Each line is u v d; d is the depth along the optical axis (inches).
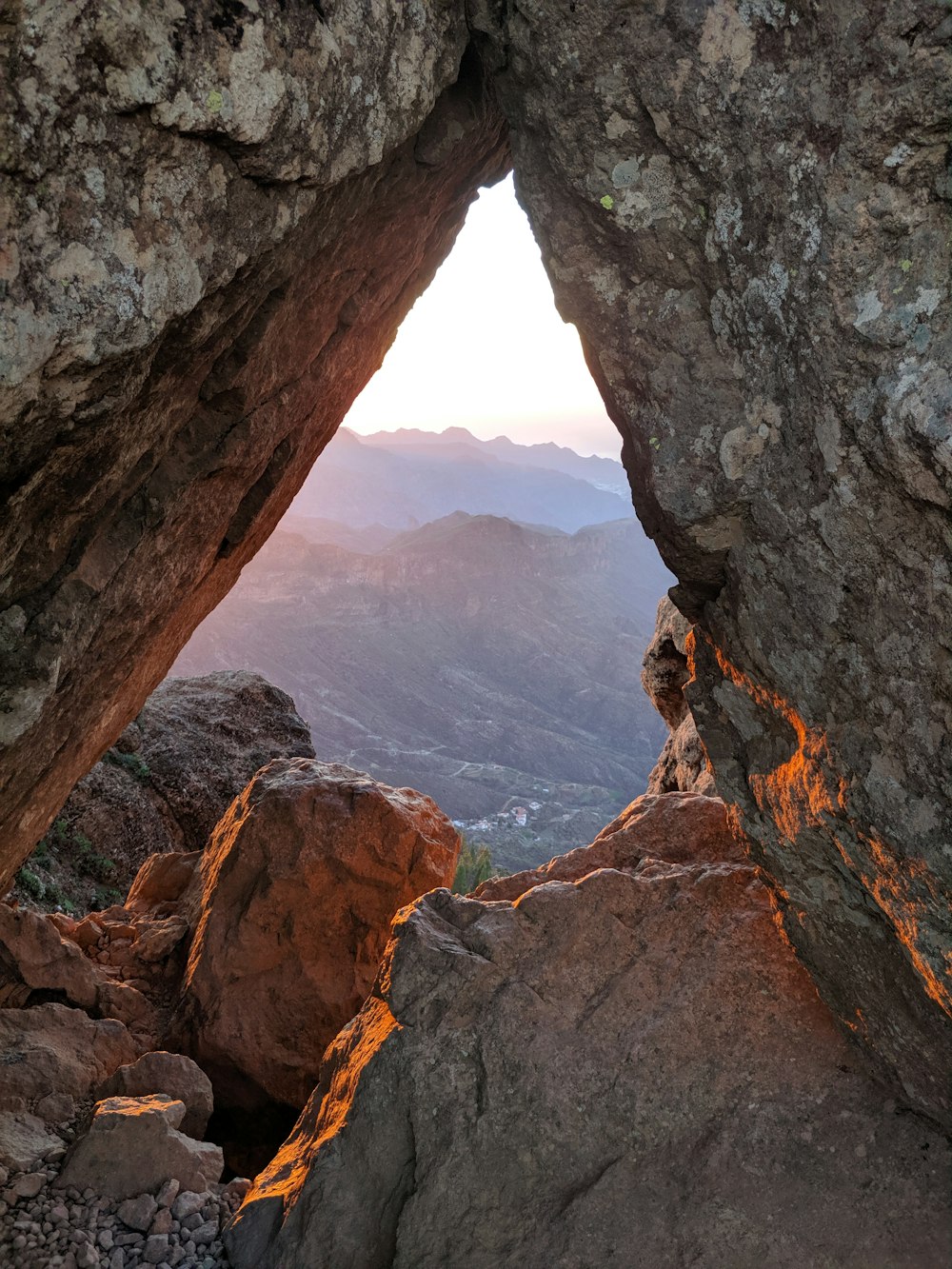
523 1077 112.7
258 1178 123.9
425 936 124.6
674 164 87.5
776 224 81.4
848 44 72.9
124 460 96.2
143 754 391.2
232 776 399.5
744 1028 115.0
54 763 141.7
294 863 181.0
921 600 79.7
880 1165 103.9
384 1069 117.0
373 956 179.0
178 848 376.5
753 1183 104.2
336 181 89.0
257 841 184.1
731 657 104.4
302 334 123.0
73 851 339.3
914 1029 99.6
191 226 75.1
